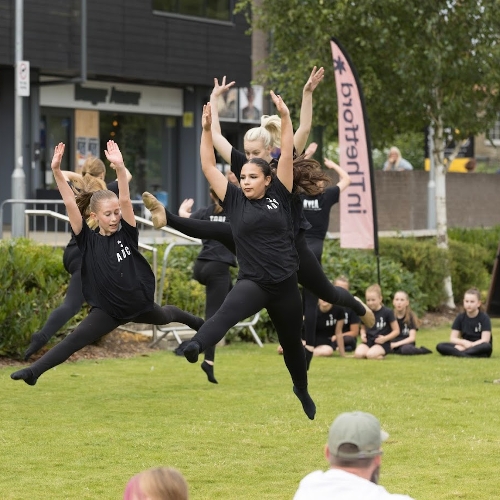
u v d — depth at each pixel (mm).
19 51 40188
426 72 40906
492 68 40562
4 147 50688
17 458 15828
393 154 58000
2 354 25703
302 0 41875
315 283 15727
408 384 23359
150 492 8039
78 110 54312
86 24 50969
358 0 40656
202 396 21359
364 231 34281
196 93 58562
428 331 35906
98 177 20094
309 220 21844
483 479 14930
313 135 60594
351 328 29750
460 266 42688
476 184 58062
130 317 15578
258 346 30734
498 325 39188
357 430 8758
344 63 34531
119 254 15469
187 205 21578
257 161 14469
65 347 15109
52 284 26812
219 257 23078
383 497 8641
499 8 40281
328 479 8727
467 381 23969
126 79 54969
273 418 19078
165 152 58688
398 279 36125
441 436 17734
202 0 56031
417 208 54312
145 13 53531
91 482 14508
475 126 42625
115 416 19109
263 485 14516
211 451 16469
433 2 40219
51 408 19750
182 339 29922
